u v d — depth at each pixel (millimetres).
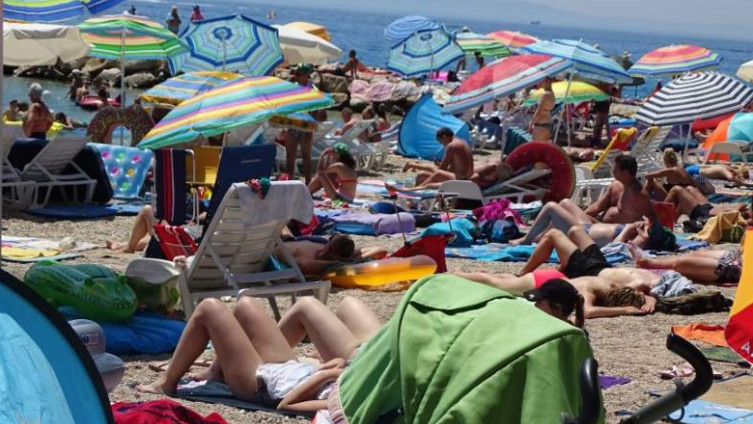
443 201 13828
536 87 31000
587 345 4262
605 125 27953
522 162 16156
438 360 4332
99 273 7953
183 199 12602
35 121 17547
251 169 11414
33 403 4043
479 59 38250
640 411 3871
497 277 9812
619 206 13648
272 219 8773
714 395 7324
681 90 19672
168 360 7594
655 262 11625
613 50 181000
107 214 14344
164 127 13219
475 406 4164
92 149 14898
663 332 9070
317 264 10406
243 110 13133
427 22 36656
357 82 36750
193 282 8758
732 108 19234
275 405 6477
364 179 19828
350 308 6832
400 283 10375
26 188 14219
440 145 23031
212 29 22781
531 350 4172
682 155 24328
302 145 18469
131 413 5445
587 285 9812
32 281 7773
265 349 6633
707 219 15164
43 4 21594
